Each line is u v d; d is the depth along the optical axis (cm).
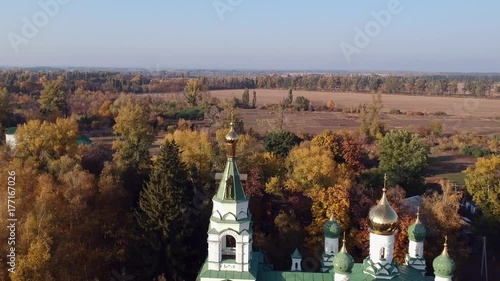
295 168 7712
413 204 7525
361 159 10650
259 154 8750
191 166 7906
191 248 6131
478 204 7612
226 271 4016
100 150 9562
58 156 8406
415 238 4522
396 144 9500
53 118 13150
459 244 6375
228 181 4009
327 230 4644
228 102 15875
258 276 4212
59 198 5772
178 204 5875
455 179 10900
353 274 4172
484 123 17200
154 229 5788
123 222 6525
